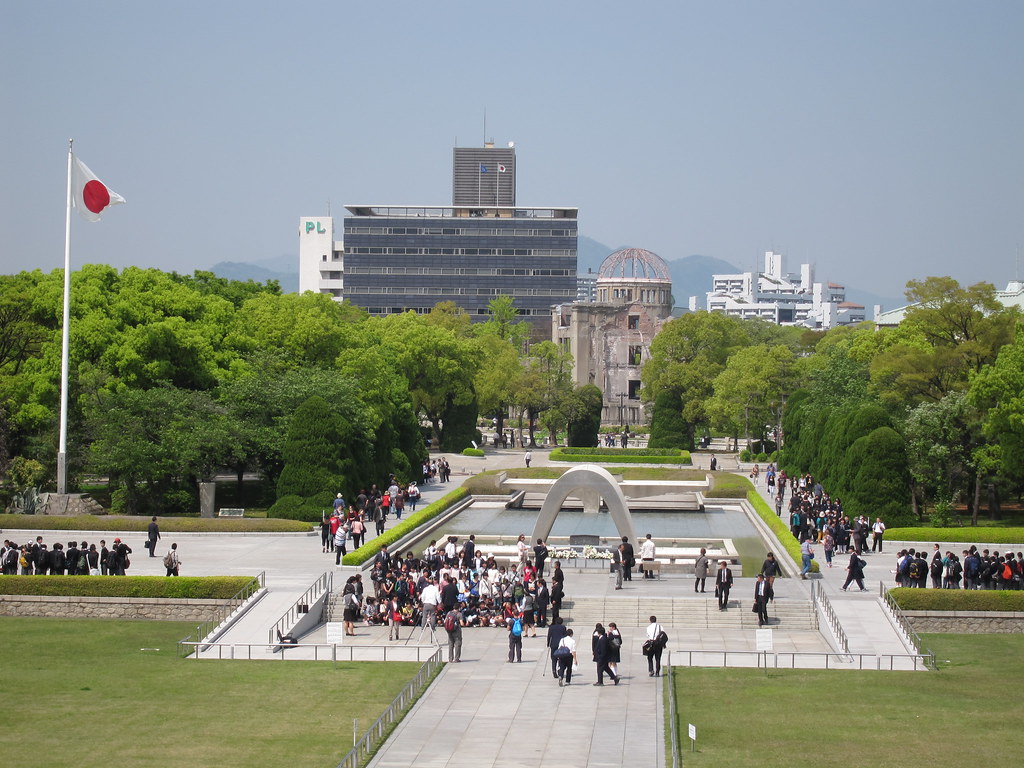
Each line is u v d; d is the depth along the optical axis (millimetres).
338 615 60156
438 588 57375
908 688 46094
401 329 157125
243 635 54594
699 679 47750
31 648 53000
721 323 173250
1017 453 80375
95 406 87375
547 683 47156
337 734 40000
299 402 93938
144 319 96125
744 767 36375
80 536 79750
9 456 90500
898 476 83562
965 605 57031
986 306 102750
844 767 36312
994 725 40781
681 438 165000
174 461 86000
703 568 62688
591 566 71688
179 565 63312
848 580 63125
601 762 37250
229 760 37062
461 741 39469
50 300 93875
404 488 108812
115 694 44969
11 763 36625
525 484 118938
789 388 150000
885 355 99500
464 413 160000
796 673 48875
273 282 151750
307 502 86625
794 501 89938
